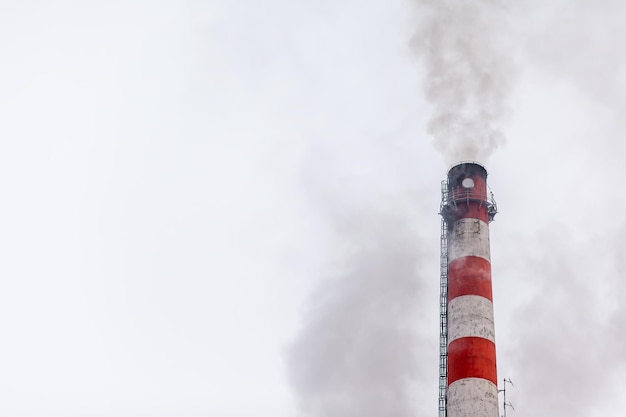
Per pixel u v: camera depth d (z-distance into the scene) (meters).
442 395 46.88
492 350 45.94
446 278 49.84
